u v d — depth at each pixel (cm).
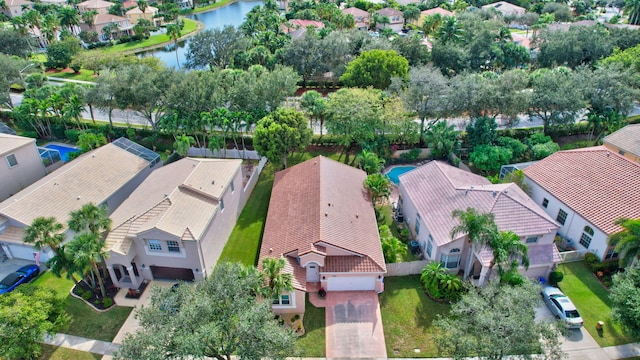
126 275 3325
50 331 2592
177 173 3744
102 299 3103
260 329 2109
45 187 3734
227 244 3731
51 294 2720
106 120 6450
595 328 2805
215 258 3478
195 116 5197
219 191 3584
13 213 3450
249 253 3609
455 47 7512
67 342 2794
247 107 5303
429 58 7650
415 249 3603
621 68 5594
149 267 3250
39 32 11331
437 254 3225
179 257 3152
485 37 7650
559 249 3528
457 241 3112
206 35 9106
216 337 2036
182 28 13050
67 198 3753
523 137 5453
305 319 2945
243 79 5525
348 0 14625
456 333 2180
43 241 2831
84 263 2733
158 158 4812
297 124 4688
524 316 2106
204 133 5456
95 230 3017
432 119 5850
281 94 5516
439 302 3064
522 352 2048
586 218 3375
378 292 3158
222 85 5662
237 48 9025
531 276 3183
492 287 2356
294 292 2884
